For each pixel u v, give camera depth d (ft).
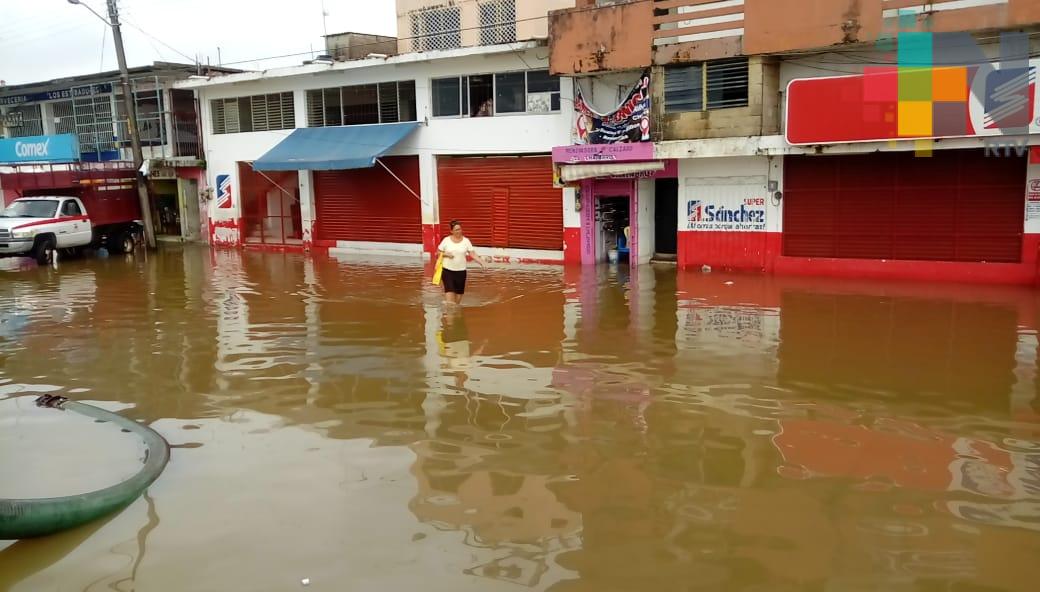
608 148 61.52
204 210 92.32
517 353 34.55
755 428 24.54
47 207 73.87
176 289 55.06
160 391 29.55
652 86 59.16
